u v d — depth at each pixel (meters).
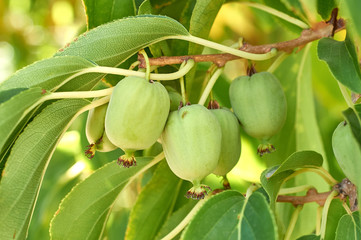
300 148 0.43
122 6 0.36
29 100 0.30
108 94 0.31
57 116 0.31
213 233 0.29
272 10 0.38
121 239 0.48
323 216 0.33
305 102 0.44
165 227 0.39
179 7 0.37
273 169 0.32
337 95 0.49
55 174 0.49
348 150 0.31
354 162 0.29
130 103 0.30
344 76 0.30
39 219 0.48
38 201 0.48
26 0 0.76
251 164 0.44
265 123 0.34
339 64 0.30
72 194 0.35
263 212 0.28
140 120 0.30
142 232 0.40
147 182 0.42
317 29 0.35
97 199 0.36
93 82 0.33
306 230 0.42
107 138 0.33
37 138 0.31
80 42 0.31
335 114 0.49
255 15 0.48
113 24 0.31
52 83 0.31
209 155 0.30
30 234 0.48
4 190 0.30
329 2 0.34
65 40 0.80
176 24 0.32
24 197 0.31
